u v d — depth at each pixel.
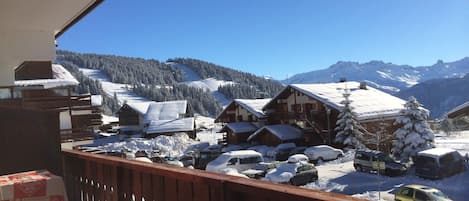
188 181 2.08
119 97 121.62
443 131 32.38
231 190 1.76
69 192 4.10
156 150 30.44
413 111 19.34
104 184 3.22
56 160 3.05
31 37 6.03
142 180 2.61
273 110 33.69
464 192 13.23
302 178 16.30
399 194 12.18
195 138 41.12
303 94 30.81
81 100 10.68
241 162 19.14
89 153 3.72
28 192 1.92
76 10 5.32
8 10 5.04
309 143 29.14
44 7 5.04
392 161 17.02
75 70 124.56
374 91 32.34
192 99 115.81
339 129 25.84
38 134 3.09
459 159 15.99
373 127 26.81
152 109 47.00
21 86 9.49
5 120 3.14
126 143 33.62
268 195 1.54
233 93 148.62
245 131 33.59
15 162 3.10
